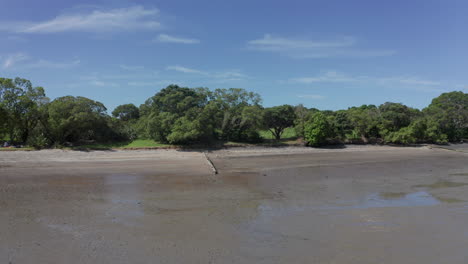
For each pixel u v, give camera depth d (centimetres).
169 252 1142
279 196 2053
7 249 1149
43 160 3619
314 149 5591
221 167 3441
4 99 4397
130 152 4472
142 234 1314
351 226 1452
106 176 2728
